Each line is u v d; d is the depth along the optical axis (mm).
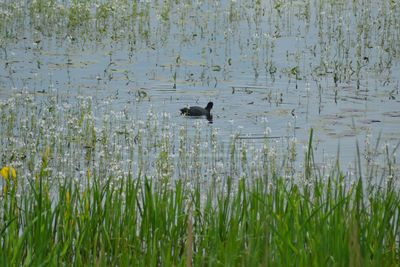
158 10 78375
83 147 38375
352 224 18844
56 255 19750
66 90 50125
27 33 66938
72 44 64125
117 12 75750
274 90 51875
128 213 23141
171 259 21078
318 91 51625
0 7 74625
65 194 23250
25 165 35094
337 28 68062
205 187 31453
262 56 61906
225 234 22281
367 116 44812
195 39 67000
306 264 17688
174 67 57969
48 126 41938
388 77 55656
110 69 56594
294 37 68312
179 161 36062
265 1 83000
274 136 40750
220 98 49625
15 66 55969
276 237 18828
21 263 21141
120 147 35938
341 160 36062
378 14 75062
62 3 78500
